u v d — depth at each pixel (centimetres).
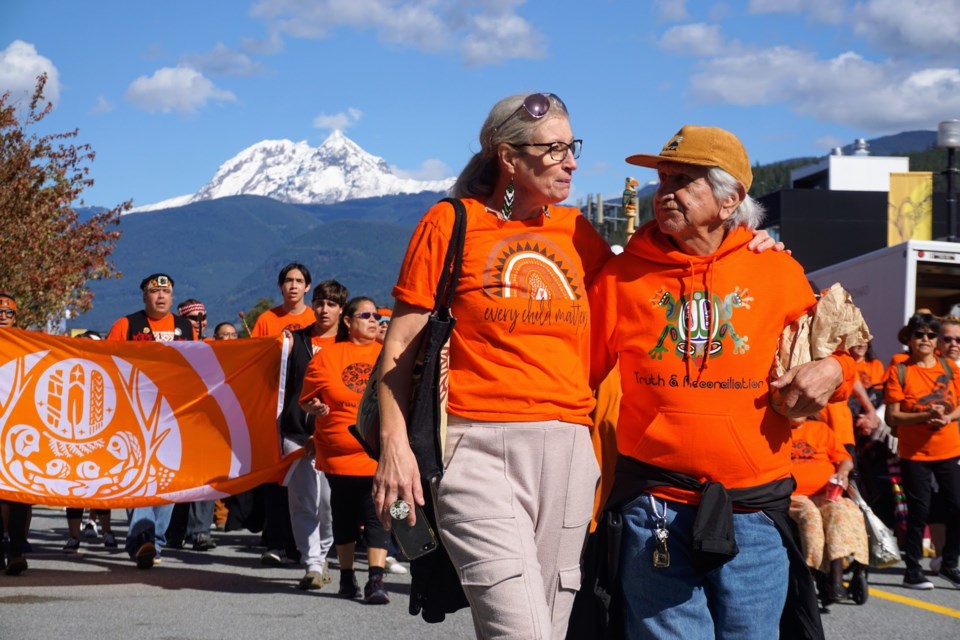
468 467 367
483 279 373
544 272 380
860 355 1048
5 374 948
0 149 1933
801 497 791
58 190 1994
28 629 695
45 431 954
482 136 389
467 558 362
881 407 1095
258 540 1314
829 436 802
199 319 1265
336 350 861
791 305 388
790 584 397
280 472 980
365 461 846
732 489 381
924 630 743
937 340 1009
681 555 383
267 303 7994
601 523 397
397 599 855
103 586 890
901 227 3247
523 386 369
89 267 2058
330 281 1000
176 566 1030
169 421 983
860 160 6044
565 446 374
